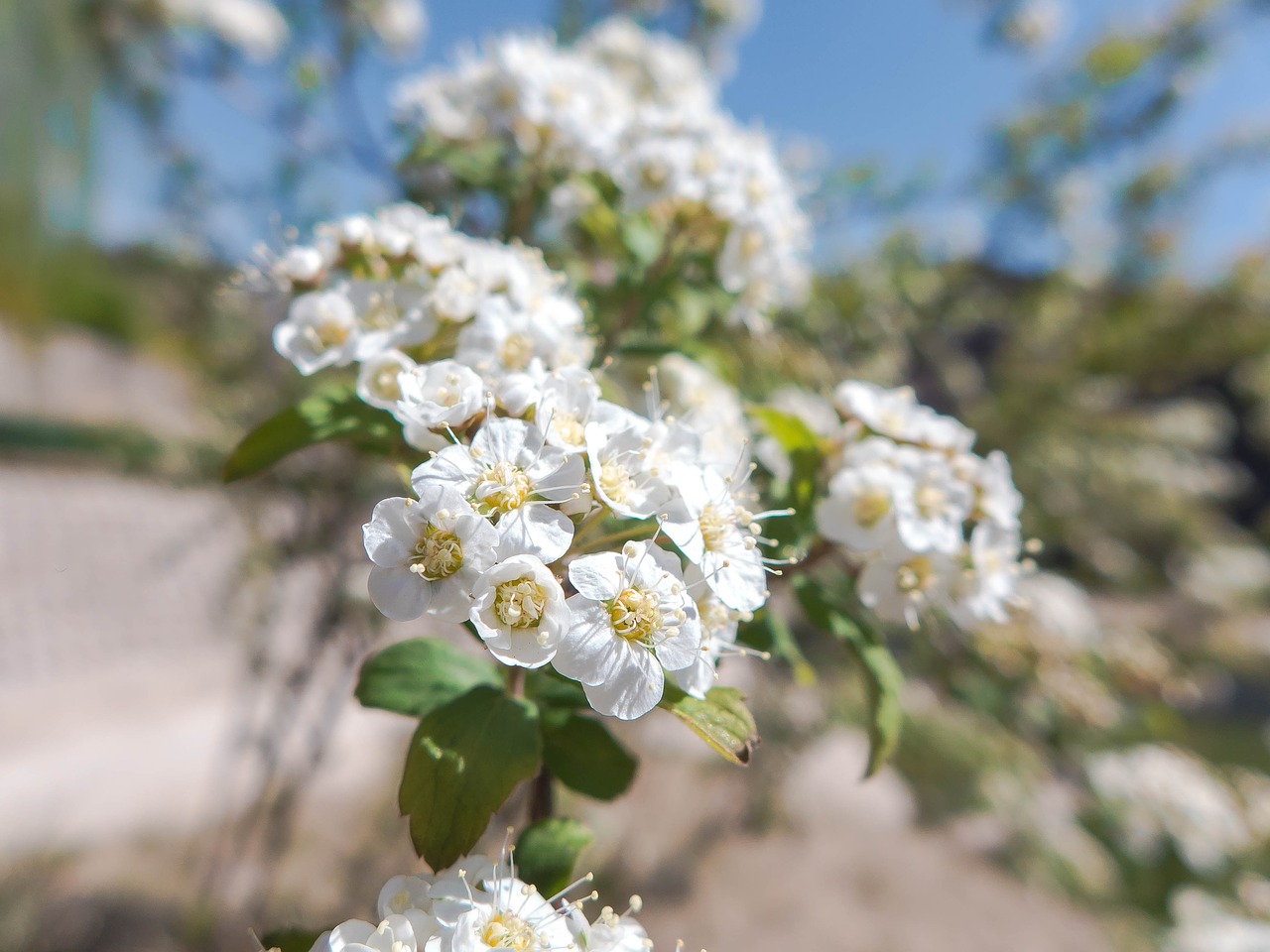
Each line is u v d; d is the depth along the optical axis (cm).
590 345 9
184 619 40
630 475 7
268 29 23
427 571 6
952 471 9
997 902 31
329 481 19
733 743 6
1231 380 58
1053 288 33
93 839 26
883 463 9
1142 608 47
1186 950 27
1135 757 30
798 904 29
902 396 10
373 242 8
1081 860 32
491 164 13
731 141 11
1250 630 49
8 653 36
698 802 32
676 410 11
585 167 12
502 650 6
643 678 6
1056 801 34
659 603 6
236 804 28
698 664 6
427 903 6
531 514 6
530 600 6
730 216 11
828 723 28
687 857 30
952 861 33
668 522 6
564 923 6
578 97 12
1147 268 33
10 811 27
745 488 9
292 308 8
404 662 8
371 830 27
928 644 19
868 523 9
